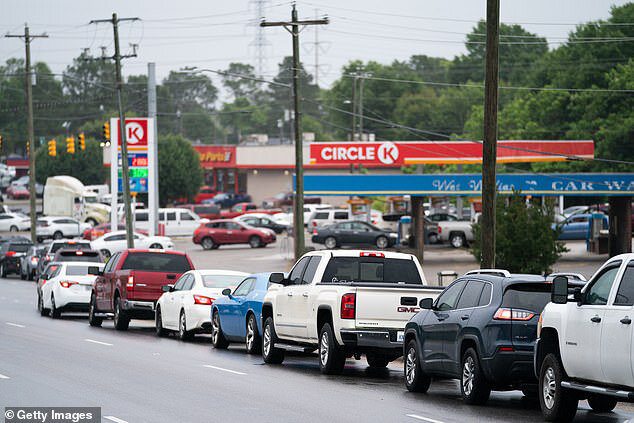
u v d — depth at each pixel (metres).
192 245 139.12
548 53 198.12
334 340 36.94
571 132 152.50
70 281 65.81
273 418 26.69
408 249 102.56
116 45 96.94
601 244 105.06
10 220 177.75
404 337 34.41
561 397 26.47
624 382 23.98
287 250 117.88
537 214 65.50
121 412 27.36
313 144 119.25
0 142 138.38
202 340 53.97
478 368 29.53
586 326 25.42
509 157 116.12
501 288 29.62
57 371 36.81
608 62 163.12
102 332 57.00
